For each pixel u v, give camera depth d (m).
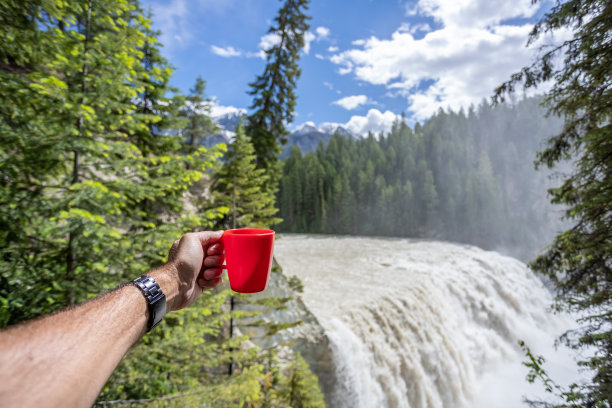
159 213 6.79
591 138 5.09
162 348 5.04
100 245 4.03
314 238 53.97
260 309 10.99
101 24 4.25
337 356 12.50
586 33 4.81
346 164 91.00
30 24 3.52
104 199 3.93
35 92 3.49
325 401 12.20
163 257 4.64
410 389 15.25
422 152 102.44
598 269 5.67
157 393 5.71
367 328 15.28
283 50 18.48
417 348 17.03
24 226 3.55
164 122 7.70
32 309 3.51
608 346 4.82
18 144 3.43
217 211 5.46
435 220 77.56
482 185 79.31
